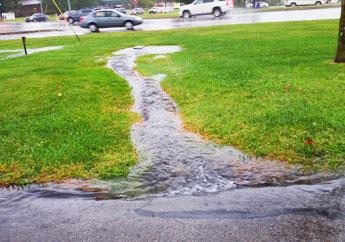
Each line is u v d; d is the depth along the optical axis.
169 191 4.93
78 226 4.25
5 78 11.66
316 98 7.61
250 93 8.34
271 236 3.94
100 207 4.61
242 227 4.11
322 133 6.01
